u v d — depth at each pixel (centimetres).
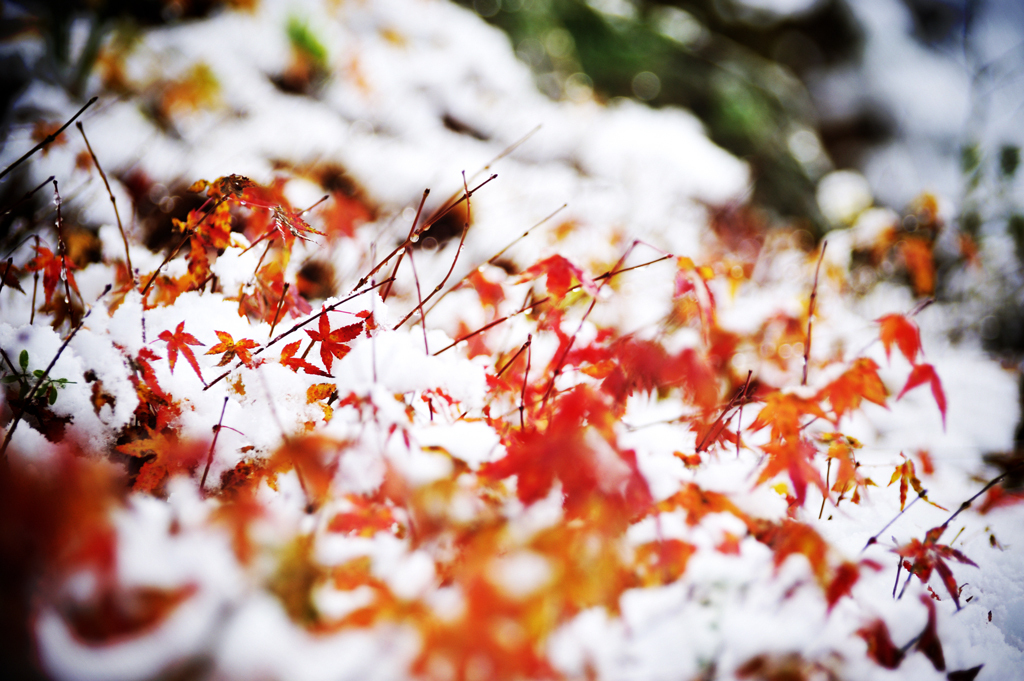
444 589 112
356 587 111
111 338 125
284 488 118
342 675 107
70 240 144
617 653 112
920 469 151
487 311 137
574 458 113
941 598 127
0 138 161
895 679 115
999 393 203
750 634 114
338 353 124
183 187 170
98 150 171
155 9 236
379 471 115
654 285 170
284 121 225
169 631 106
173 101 209
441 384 123
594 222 212
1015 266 269
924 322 253
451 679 106
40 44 192
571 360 131
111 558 107
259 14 255
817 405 124
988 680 118
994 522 141
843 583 116
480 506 115
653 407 149
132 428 124
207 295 130
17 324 133
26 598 106
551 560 110
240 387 124
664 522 118
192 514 112
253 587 109
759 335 165
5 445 116
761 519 119
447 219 199
